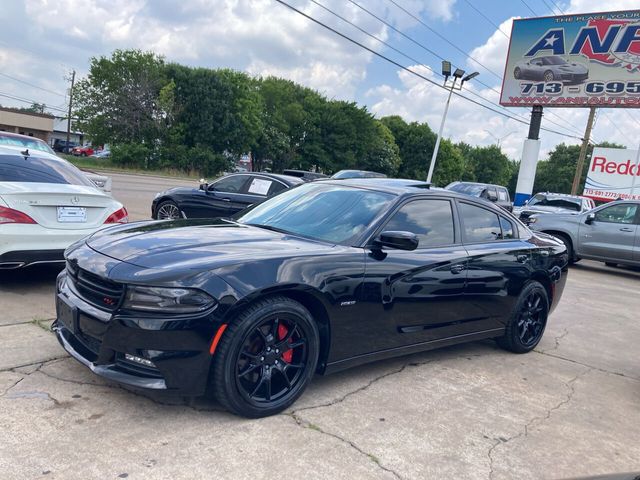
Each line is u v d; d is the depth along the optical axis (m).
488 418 3.84
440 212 4.72
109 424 3.15
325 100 62.34
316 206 4.51
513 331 5.34
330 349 3.75
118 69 47.09
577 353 5.79
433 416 3.75
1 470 2.61
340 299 3.70
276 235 4.03
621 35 23.94
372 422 3.54
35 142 9.63
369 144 63.91
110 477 2.64
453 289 4.56
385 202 4.37
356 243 4.02
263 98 56.66
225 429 3.23
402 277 4.11
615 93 24.23
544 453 3.42
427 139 76.56
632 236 12.02
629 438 3.80
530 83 26.00
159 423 3.22
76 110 47.97
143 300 3.11
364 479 2.87
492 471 3.13
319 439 3.23
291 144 60.00
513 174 117.62
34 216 5.38
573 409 4.20
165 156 46.00
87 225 5.75
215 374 3.22
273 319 3.40
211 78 47.59
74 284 3.59
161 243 3.62
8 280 6.05
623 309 8.55
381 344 4.12
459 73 24.92
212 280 3.18
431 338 4.54
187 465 2.81
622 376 5.17
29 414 3.17
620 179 29.27
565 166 92.00
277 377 3.56
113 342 3.16
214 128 48.41
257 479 2.76
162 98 45.62
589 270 13.27
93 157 51.38
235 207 10.01
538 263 5.47
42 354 4.04
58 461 2.73
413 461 3.12
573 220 12.91
